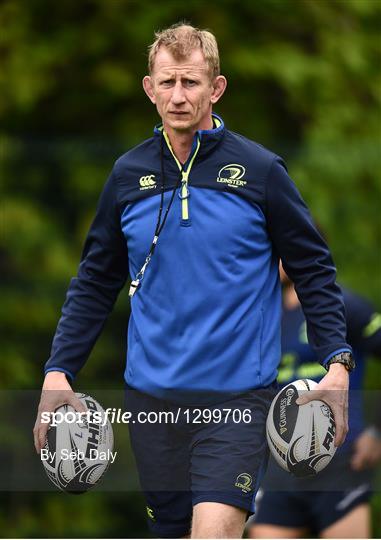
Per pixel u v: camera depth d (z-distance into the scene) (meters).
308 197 31.16
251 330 13.68
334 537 19.95
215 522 13.00
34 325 31.30
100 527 30.41
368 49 35.16
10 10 34.34
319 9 34.38
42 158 31.48
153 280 13.83
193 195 13.73
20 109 33.53
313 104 34.09
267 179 13.70
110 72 33.62
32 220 31.33
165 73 13.65
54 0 34.31
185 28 13.86
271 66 33.31
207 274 13.62
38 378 31.09
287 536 20.17
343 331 13.79
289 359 19.73
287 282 19.75
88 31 34.00
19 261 31.44
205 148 13.79
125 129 33.81
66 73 34.19
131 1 33.94
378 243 31.38
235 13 34.06
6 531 29.92
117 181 14.22
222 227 13.60
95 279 14.70
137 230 13.91
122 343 30.59
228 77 34.00
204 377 13.63
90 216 31.53
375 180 31.78
